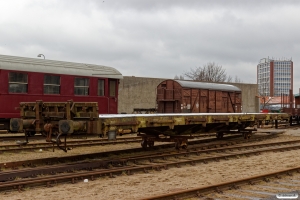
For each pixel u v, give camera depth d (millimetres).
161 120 12852
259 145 16438
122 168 10250
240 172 10344
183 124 13867
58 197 7379
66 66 18922
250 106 39906
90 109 10766
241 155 13367
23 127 11266
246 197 7477
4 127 17453
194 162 11625
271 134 22344
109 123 10945
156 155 12648
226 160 12531
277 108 56281
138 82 30875
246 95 39562
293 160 12719
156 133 14430
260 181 8953
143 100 31172
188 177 9555
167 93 19297
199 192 7625
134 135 22109
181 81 19172
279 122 33062
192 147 15664
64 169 9836
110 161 11000
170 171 10344
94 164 10492
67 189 8062
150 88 31672
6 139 17688
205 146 15758
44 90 17969
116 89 20750
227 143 17203
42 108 11188
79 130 10453
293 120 31875
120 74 20859
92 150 15031
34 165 10625
